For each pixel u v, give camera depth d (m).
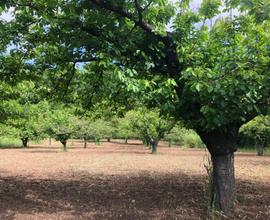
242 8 6.75
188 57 7.47
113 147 39.00
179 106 7.05
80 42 7.84
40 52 9.29
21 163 19.14
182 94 7.06
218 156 7.75
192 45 7.63
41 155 25.41
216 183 7.79
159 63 7.84
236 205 8.63
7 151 30.39
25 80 10.20
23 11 8.09
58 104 11.16
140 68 7.64
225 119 6.77
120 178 13.38
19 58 9.41
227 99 6.34
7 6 7.14
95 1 7.16
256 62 6.59
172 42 7.61
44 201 9.45
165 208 8.72
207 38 7.65
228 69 6.42
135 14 7.50
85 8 7.45
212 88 6.08
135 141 59.25
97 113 11.70
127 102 9.62
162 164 18.77
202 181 12.64
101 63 6.75
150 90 6.81
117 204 9.17
